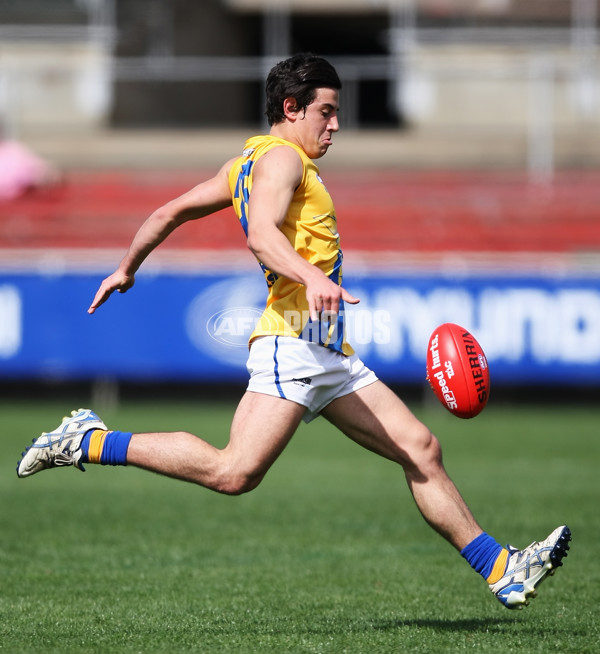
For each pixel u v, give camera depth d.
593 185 68.69
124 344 53.31
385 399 14.12
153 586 18.12
